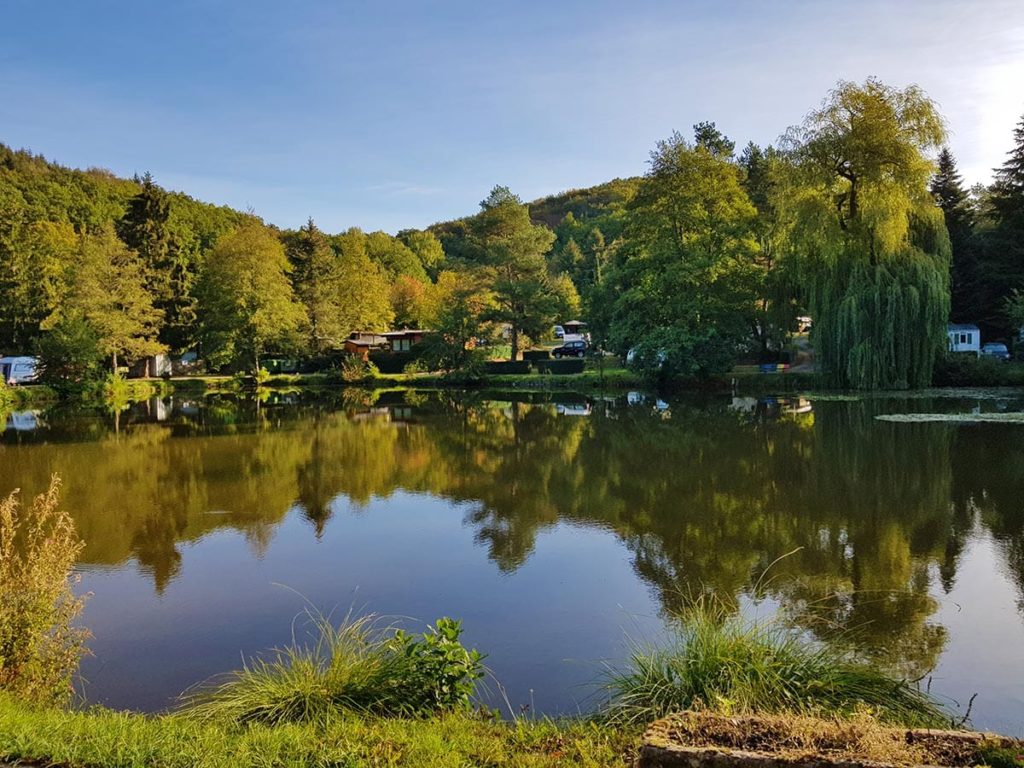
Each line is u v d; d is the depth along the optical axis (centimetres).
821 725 458
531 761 488
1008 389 3684
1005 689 770
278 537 1436
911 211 3559
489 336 5744
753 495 1706
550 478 1978
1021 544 1284
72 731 522
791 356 4841
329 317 6419
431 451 2469
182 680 830
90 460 2328
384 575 1198
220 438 2812
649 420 3119
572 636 935
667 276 4347
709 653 681
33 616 680
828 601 1039
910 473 1866
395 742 514
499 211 6844
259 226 6431
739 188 4697
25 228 6225
